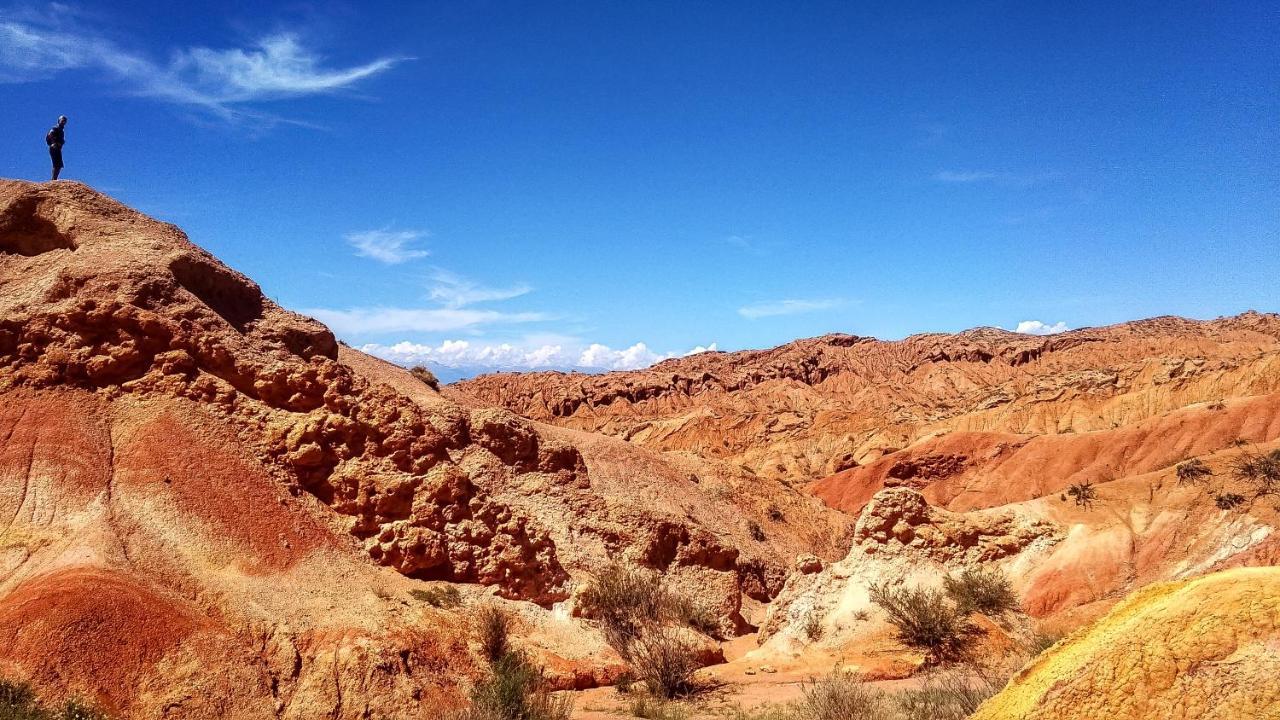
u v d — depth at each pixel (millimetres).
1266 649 5766
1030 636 26109
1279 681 5574
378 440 26141
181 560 19266
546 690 20234
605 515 35812
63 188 28266
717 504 54875
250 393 25578
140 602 16719
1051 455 103938
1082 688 6664
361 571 22641
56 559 17656
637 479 50500
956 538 33406
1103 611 28109
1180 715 5980
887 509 31469
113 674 15188
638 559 34281
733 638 34219
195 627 17094
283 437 24719
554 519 34125
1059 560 39750
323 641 18734
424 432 27094
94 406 22297
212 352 25141
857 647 26469
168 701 15383
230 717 15906
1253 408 92438
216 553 20031
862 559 30656
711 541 38812
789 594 31281
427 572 24656
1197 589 6449
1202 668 6000
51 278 24656
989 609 27516
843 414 174750
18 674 14344
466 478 26812
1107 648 6672
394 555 24062
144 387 23375
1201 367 137625
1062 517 47719
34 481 19562
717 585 36844
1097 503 48469
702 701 22109
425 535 24641
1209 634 6074
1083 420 138875
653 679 23156
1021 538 40312
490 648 21812
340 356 44406
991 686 15164
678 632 27141
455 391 64312
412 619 21078
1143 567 41156
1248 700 5664
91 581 16609
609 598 27000
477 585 25125
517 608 25094
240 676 16703
